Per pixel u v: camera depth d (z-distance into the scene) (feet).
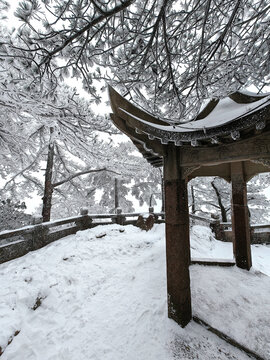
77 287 11.48
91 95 7.13
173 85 6.63
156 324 8.58
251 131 6.16
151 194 47.67
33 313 9.35
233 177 14.29
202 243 21.76
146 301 10.06
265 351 6.97
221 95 6.80
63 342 7.95
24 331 8.27
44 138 24.53
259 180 36.83
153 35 5.84
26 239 15.83
